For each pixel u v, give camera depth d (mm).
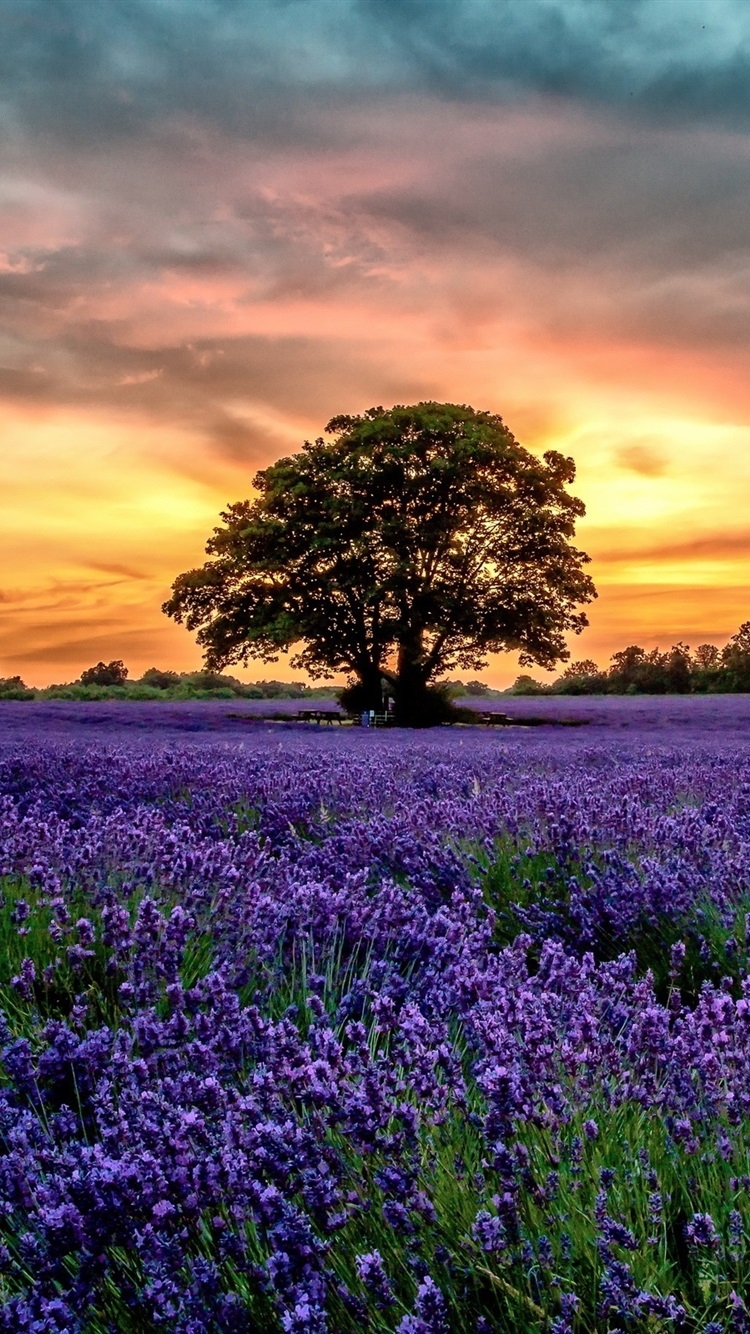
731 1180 2359
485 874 6492
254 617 35031
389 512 35031
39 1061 2969
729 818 7203
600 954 5371
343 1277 2160
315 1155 2340
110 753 13586
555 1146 2578
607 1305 2014
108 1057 3047
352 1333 2033
